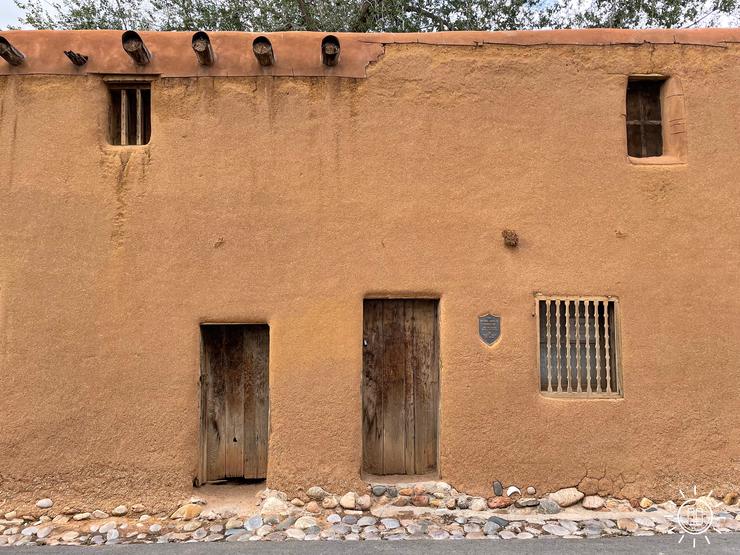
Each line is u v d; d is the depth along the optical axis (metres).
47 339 5.57
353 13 11.27
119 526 5.29
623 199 5.89
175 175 5.76
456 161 5.88
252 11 11.59
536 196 5.88
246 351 6.02
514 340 5.75
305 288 5.72
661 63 6.02
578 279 5.82
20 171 5.70
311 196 5.80
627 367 5.75
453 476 5.65
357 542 4.88
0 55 5.61
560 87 5.96
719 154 5.95
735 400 5.75
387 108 5.89
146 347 5.62
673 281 5.84
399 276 5.77
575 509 5.57
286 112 5.85
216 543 4.90
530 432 5.68
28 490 5.46
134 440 5.55
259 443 5.96
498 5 11.25
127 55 5.82
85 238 5.68
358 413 5.66
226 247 5.73
